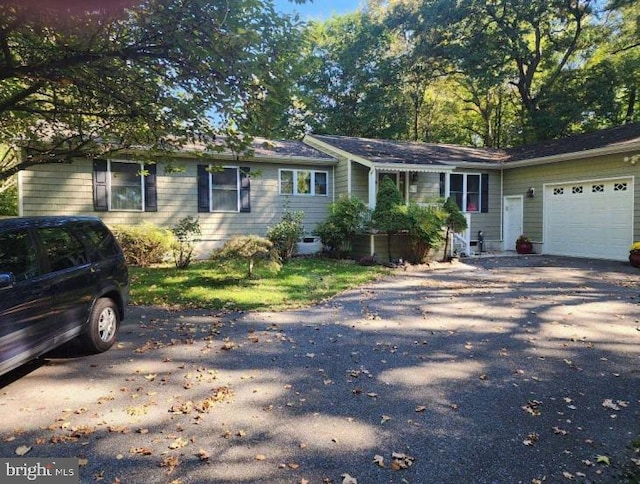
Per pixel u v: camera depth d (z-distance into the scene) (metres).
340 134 28.44
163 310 6.98
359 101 28.47
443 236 13.00
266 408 3.55
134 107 6.30
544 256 15.05
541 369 4.41
